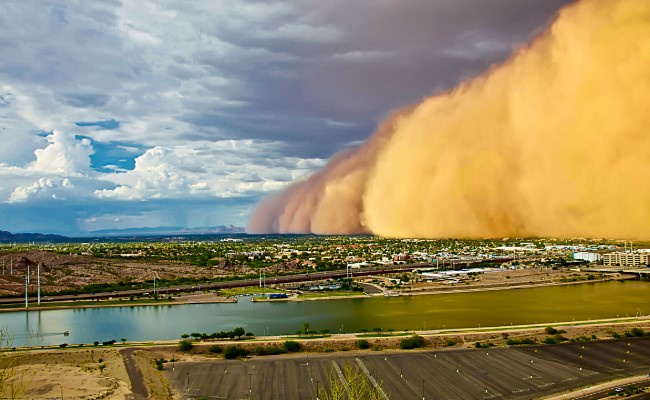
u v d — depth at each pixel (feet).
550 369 233.76
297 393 207.62
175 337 314.55
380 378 223.71
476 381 218.59
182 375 233.55
